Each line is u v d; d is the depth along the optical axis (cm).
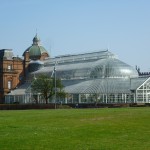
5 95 18588
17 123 4947
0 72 19475
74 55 18725
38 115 6806
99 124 4522
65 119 5503
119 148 2830
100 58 17050
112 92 13950
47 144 3036
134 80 14250
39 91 13812
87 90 14325
